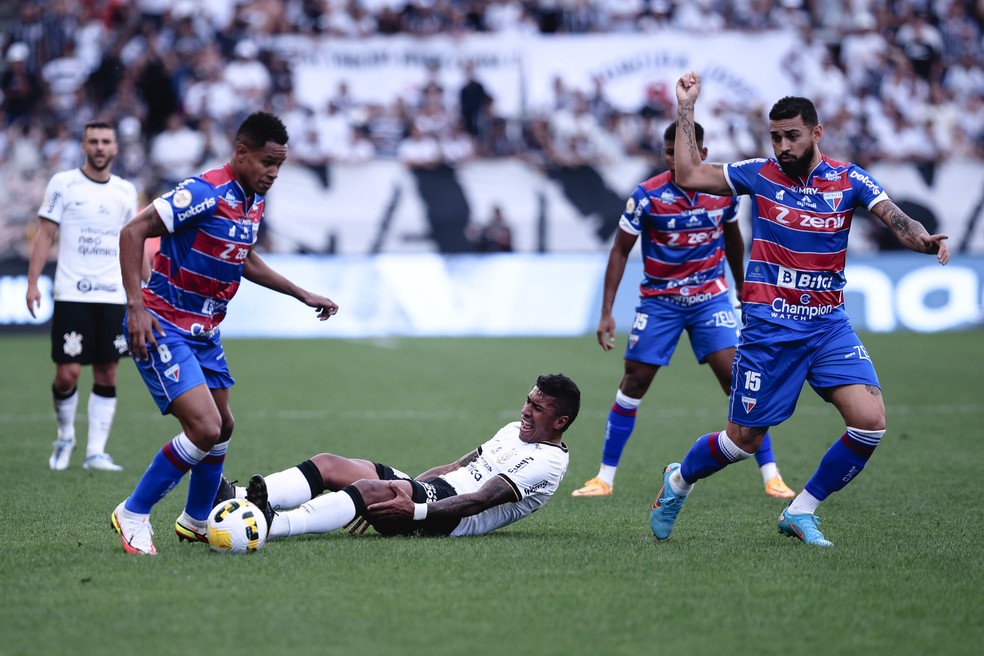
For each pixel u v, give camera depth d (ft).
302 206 252.01
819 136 67.82
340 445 112.47
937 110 271.90
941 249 63.36
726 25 277.44
